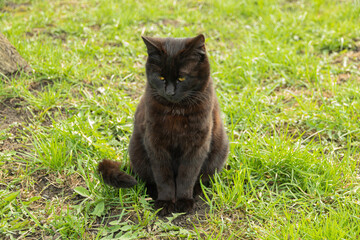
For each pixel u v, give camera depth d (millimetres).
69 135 4152
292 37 6867
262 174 3803
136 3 8070
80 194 3451
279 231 3072
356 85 5320
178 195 3561
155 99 3307
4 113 4652
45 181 3723
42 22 7066
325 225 3000
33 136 4043
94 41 6492
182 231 3113
